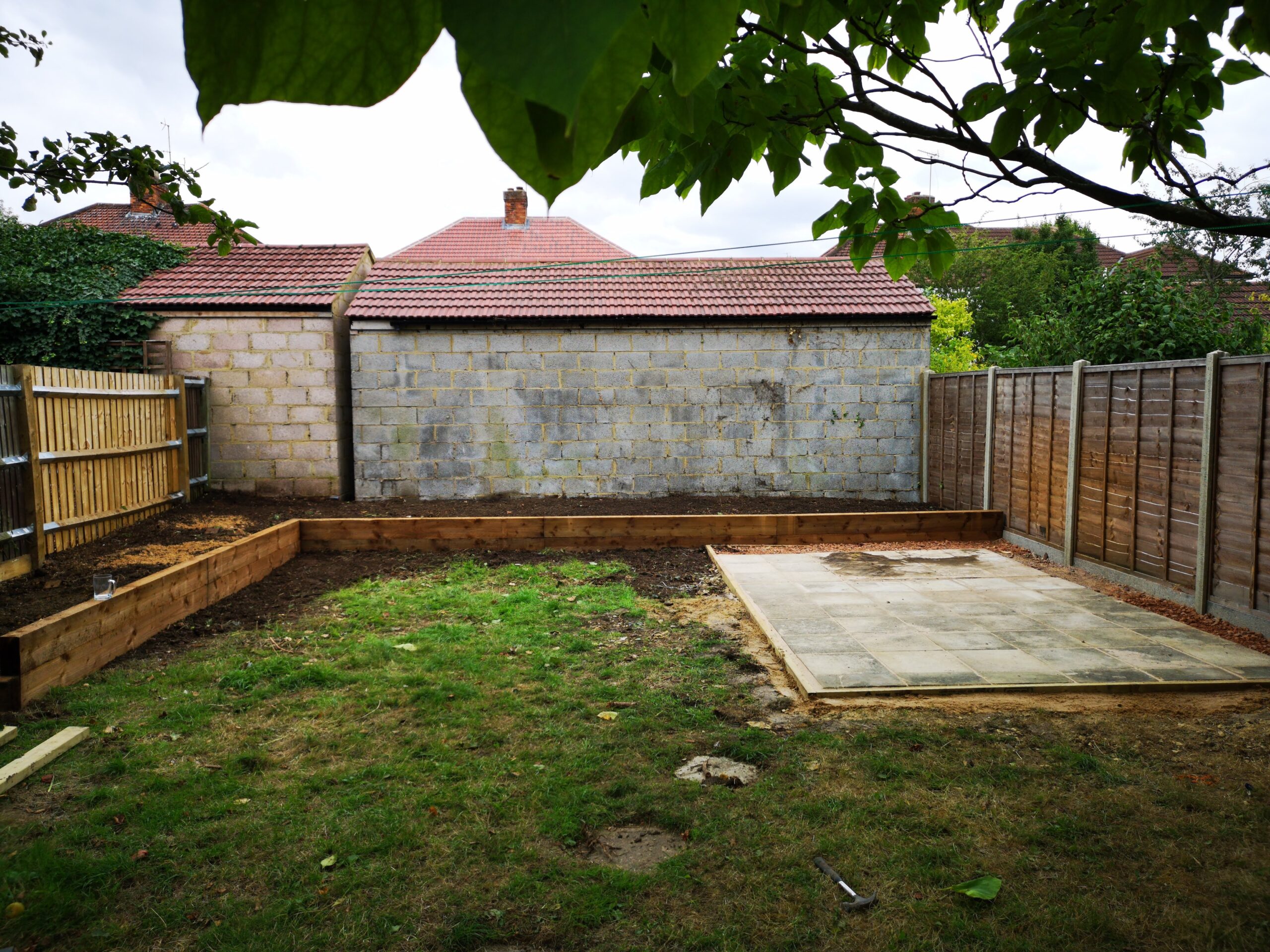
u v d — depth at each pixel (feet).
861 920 9.98
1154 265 34.55
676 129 4.66
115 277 41.75
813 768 13.71
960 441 37.42
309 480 40.60
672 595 25.76
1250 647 19.76
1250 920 9.88
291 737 15.17
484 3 0.94
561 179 1.13
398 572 28.68
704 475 40.98
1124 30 4.26
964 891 10.33
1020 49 5.07
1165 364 23.94
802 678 17.63
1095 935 9.65
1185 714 15.89
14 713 15.87
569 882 10.79
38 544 25.07
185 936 9.84
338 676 18.04
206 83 1.31
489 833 11.94
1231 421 21.47
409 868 11.12
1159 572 24.62
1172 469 23.81
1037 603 24.14
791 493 41.04
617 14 0.91
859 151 5.57
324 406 40.42
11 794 13.04
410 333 40.09
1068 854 11.27
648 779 13.48
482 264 46.50
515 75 0.90
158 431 34.06
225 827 12.07
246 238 11.09
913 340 40.73
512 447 40.57
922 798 12.70
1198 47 4.73
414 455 40.37
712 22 1.42
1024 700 16.63
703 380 40.68
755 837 11.73
